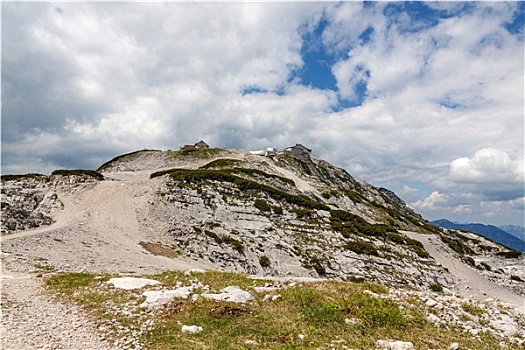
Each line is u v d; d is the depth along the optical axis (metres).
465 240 106.38
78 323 14.94
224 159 104.12
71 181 71.44
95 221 51.00
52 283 21.44
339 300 17.42
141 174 96.25
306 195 87.81
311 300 17.53
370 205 107.69
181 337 13.60
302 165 143.12
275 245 51.47
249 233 53.78
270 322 15.09
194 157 131.38
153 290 19.34
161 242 46.91
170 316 15.82
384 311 15.80
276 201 65.38
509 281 63.19
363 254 52.59
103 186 70.00
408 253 56.94
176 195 62.72
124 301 17.56
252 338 13.49
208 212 58.19
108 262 33.44
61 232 42.22
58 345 12.58
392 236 61.28
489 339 15.41
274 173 104.38
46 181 70.06
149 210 58.22
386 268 50.84
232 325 14.80
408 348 12.91
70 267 28.84
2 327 13.76
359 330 14.62
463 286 54.53
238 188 67.00
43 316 15.58
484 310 18.75
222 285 20.84
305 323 15.05
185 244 47.97
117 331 14.19
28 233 41.53
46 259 30.20
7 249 31.27
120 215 55.03
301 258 49.72
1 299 17.50
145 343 13.13
